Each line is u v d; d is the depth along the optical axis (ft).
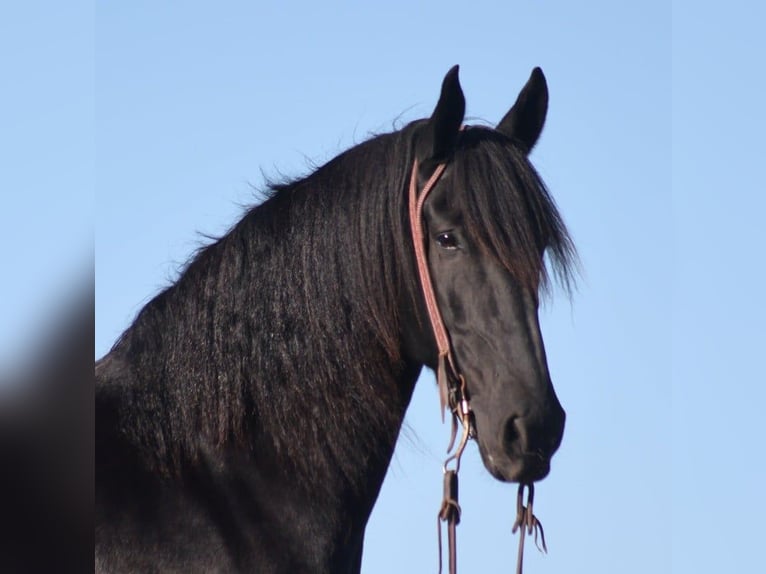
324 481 21.12
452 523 21.07
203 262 21.93
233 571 19.94
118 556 19.36
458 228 20.75
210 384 20.86
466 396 20.88
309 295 21.44
